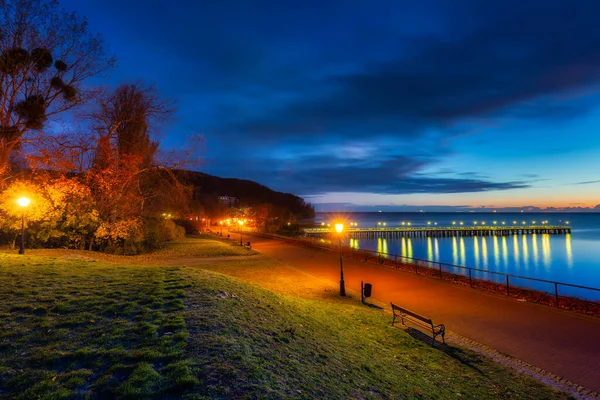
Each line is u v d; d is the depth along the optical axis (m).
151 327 6.36
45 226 23.58
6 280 9.37
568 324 11.47
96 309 7.28
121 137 28.92
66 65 19.06
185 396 4.40
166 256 30.00
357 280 19.86
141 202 31.52
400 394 6.17
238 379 4.89
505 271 44.47
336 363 6.73
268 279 19.80
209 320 6.94
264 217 116.44
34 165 20.20
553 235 116.50
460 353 9.20
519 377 7.82
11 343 5.57
